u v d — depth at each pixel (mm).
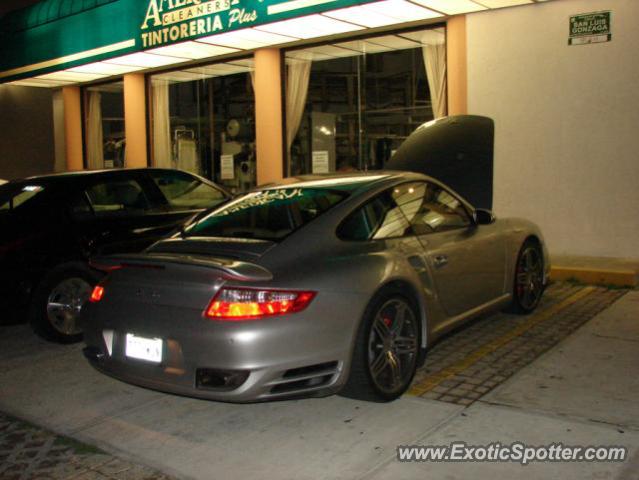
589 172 8594
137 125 13953
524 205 9070
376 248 4586
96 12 12344
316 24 9891
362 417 4289
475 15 9219
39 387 5246
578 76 8562
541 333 5910
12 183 6906
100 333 4426
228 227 4855
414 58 10281
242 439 4098
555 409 4219
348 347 4117
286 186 5312
